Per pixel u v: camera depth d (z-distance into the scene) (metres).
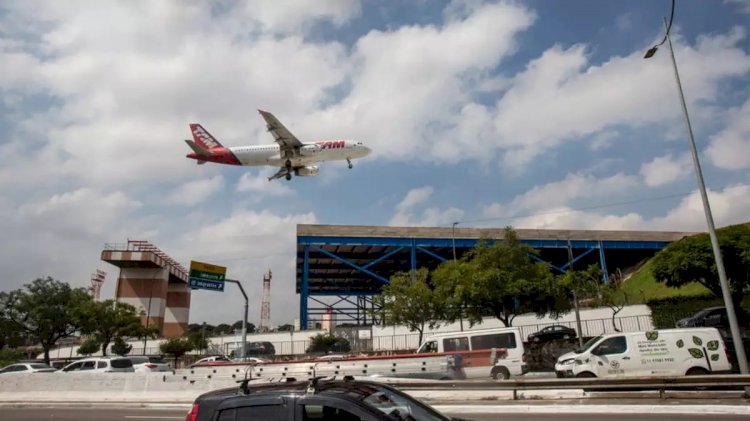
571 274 32.66
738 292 25.89
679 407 12.02
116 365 27.77
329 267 73.12
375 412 4.93
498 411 13.55
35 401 21.98
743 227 25.69
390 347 46.12
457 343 21.52
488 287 32.22
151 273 73.88
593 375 16.91
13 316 47.41
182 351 54.47
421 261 69.12
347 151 44.41
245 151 45.00
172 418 15.66
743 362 16.14
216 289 30.72
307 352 47.53
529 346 29.88
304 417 4.91
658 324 34.19
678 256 25.92
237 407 5.07
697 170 18.30
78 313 48.06
